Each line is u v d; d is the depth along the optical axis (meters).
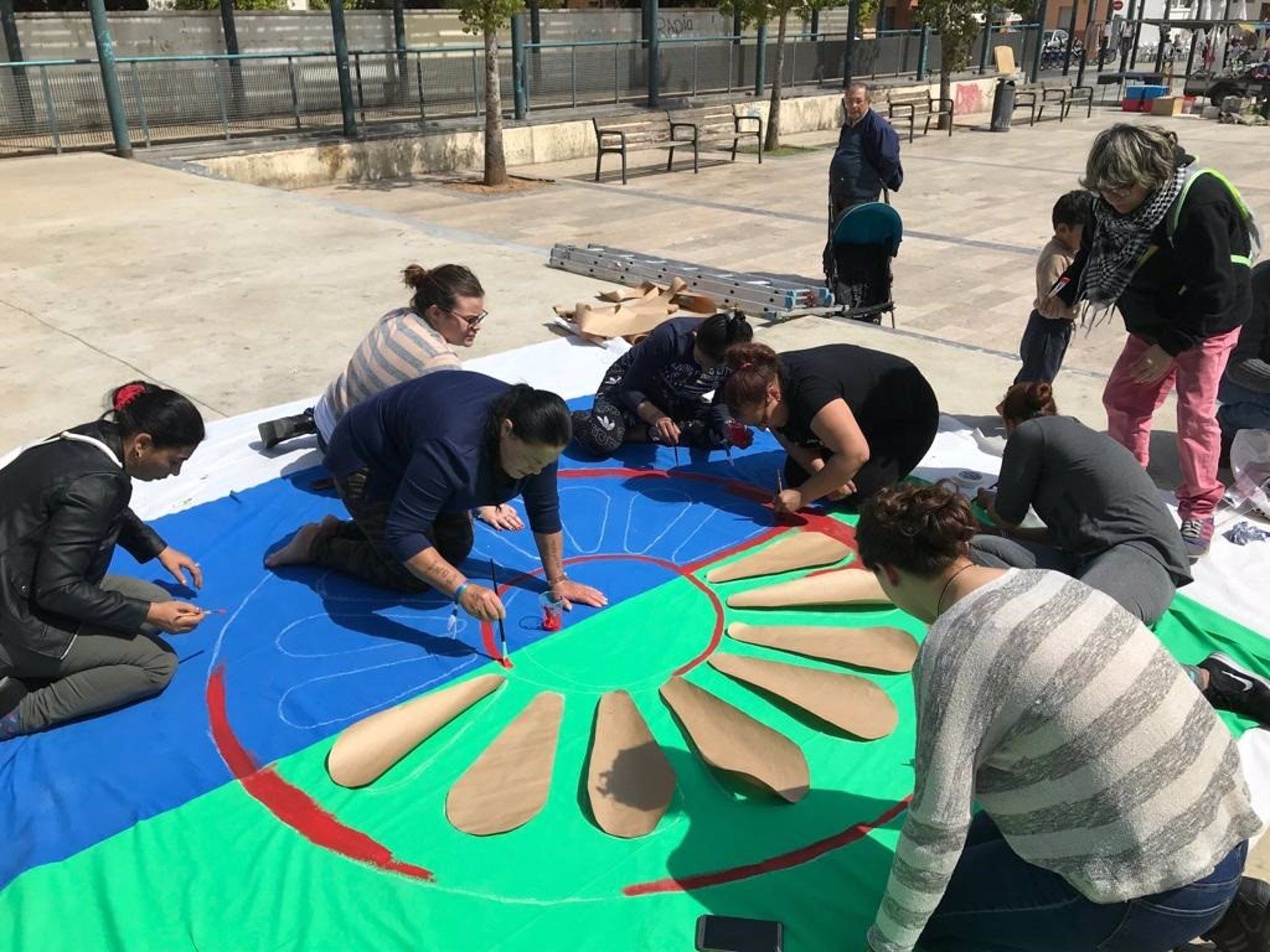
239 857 2.33
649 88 17.56
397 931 2.15
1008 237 10.48
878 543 1.87
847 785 2.57
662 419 4.40
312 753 2.66
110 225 8.62
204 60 12.84
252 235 8.40
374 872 2.29
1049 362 4.62
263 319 6.24
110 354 5.61
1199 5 39.22
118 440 2.65
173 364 5.48
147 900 2.21
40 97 12.05
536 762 2.62
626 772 2.58
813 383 3.64
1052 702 1.62
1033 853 1.77
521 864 2.32
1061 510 3.03
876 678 3.01
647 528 3.89
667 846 2.38
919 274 9.01
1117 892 1.68
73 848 2.34
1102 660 1.63
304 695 2.89
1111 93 28.25
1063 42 36.28
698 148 16.25
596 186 13.44
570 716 2.82
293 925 2.16
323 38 16.11
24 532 2.56
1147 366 3.58
